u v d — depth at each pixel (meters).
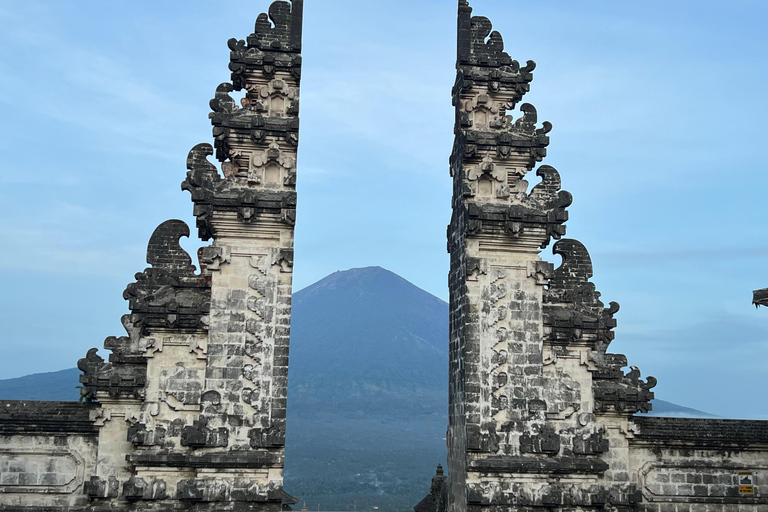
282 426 24.16
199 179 25.36
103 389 24.80
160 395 24.64
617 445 26.47
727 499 27.42
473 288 25.72
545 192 26.94
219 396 24.19
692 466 27.53
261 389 24.36
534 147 26.73
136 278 26.08
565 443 25.34
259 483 23.78
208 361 24.39
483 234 25.94
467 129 26.94
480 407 24.89
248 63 26.27
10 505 24.88
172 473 23.92
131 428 24.17
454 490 25.86
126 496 23.39
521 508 24.38
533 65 27.47
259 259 25.25
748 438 27.58
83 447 25.48
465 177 26.50
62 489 25.16
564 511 24.64
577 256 28.45
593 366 26.25
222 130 25.58
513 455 24.77
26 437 25.34
